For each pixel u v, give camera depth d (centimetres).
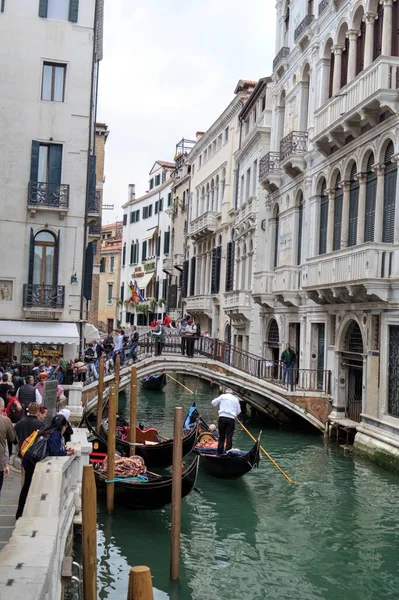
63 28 2256
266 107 2791
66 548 879
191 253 4225
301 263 2212
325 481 1486
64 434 1128
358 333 1830
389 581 973
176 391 3450
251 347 2802
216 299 3541
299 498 1363
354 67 1884
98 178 3616
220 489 1442
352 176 1859
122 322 5981
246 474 1557
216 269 3538
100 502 1301
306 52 2253
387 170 1650
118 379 1908
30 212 2198
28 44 2231
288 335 2353
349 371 1916
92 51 2273
